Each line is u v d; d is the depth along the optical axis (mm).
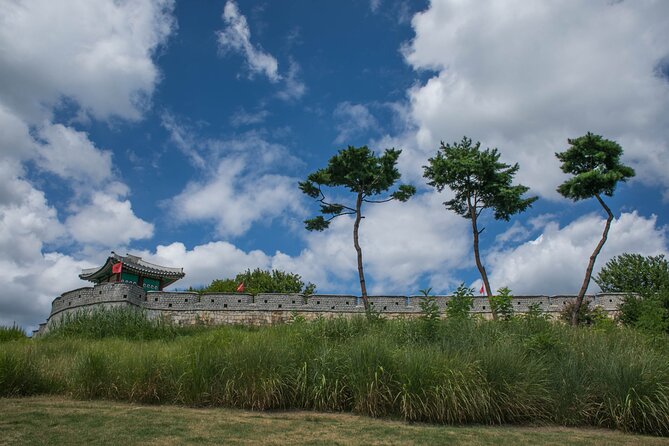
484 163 30234
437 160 31156
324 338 14242
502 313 16281
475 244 30266
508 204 30328
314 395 11195
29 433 8703
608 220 28609
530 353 12656
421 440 9094
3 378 11641
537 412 10922
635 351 12828
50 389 12148
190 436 8836
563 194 29609
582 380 11453
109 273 44531
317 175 32188
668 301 29031
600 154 28391
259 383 11094
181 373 11664
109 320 23859
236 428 9422
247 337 14102
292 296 34062
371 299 34156
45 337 21859
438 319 14727
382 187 33031
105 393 11688
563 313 30859
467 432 9734
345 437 9117
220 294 34062
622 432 10484
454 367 10969
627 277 40875
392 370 11078
